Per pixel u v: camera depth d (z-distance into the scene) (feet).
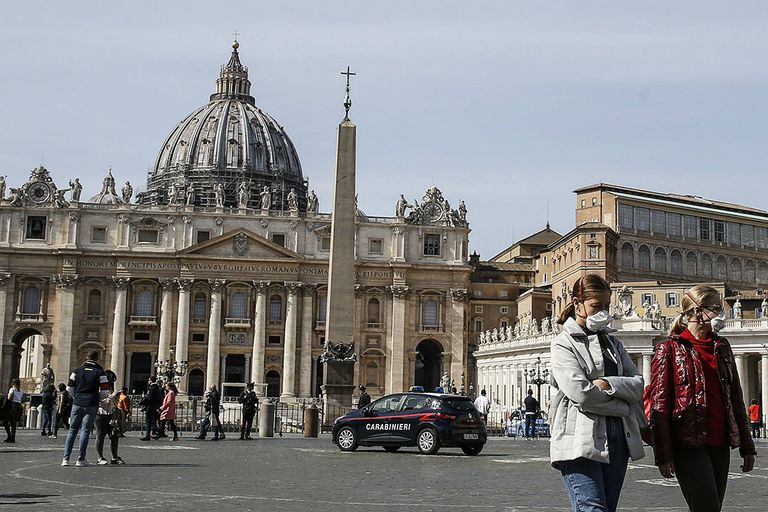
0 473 73.87
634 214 403.54
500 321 472.44
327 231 445.78
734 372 34.94
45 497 58.44
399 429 110.11
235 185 582.35
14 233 427.74
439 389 228.02
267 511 52.90
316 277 442.91
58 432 151.02
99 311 431.02
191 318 433.89
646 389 35.27
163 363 373.81
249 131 604.08
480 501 58.95
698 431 33.53
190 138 602.03
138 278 431.02
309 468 84.02
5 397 116.37
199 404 364.79
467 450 110.83
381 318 450.71
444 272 454.81
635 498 62.28
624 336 257.75
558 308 419.54
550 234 533.55
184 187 572.10
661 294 352.08
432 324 453.58
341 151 173.68
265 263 436.76
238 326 433.48
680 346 34.68
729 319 258.78
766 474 82.43
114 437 84.33
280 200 588.50
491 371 382.01
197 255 431.43
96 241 433.07
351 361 170.30
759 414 191.93
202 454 102.06
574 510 31.48
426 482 71.46
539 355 303.48
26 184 430.20
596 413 31.58
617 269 393.91
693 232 418.92
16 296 426.51
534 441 156.87
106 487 64.59
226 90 630.74
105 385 81.76
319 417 177.47
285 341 436.76
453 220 458.91
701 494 33.50
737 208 441.27
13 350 425.69
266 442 135.44
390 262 448.65
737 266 428.97
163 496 59.62
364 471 81.46
